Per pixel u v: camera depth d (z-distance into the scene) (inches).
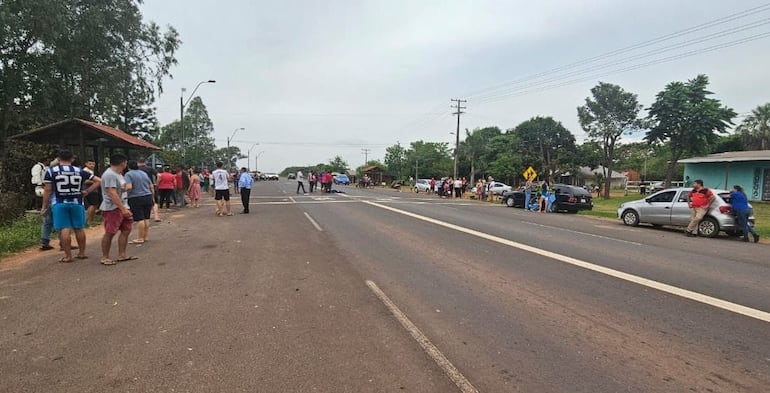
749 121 2150.6
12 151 615.2
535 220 679.1
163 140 2933.1
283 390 134.6
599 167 2755.9
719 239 527.8
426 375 145.8
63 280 258.7
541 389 137.6
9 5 887.1
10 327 183.3
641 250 400.5
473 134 2940.5
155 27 1264.8
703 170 1338.6
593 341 177.2
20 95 1003.3
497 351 165.9
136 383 137.7
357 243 402.6
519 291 248.4
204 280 261.9
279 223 545.6
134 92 1262.3
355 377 143.6
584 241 446.3
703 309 220.5
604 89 1676.9
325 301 224.2
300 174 1346.0
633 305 225.5
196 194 792.3
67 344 166.6
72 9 1026.1
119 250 313.7
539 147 2546.8
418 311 211.2
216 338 174.2
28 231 406.3
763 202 1146.7
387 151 3506.4
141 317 196.7
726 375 148.8
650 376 147.4
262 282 259.3
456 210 809.5
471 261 328.8
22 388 133.6
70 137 644.7
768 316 210.8
